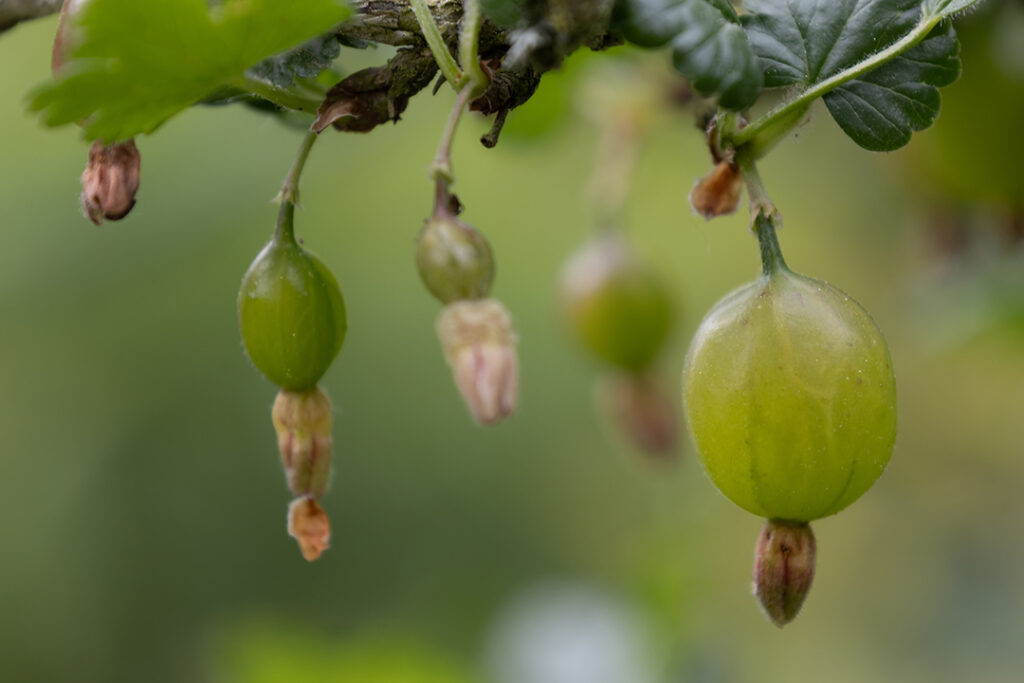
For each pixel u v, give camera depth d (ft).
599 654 21.07
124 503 44.14
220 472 45.01
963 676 32.71
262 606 45.98
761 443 10.46
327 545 11.46
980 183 17.72
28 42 33.55
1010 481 32.53
